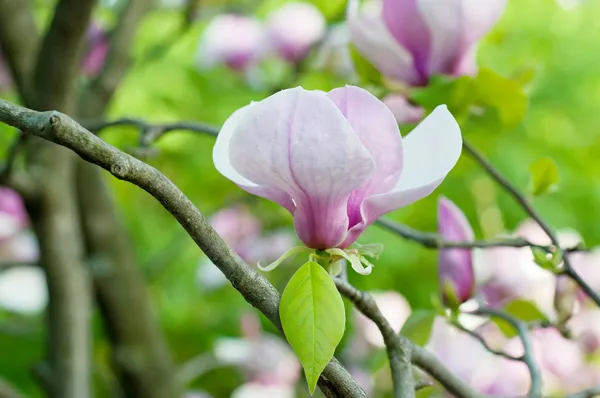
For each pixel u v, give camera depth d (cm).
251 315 222
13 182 149
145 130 124
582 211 288
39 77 139
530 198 122
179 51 280
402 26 121
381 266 235
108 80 172
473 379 145
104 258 184
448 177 235
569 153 290
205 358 220
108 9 208
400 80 123
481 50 220
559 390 171
